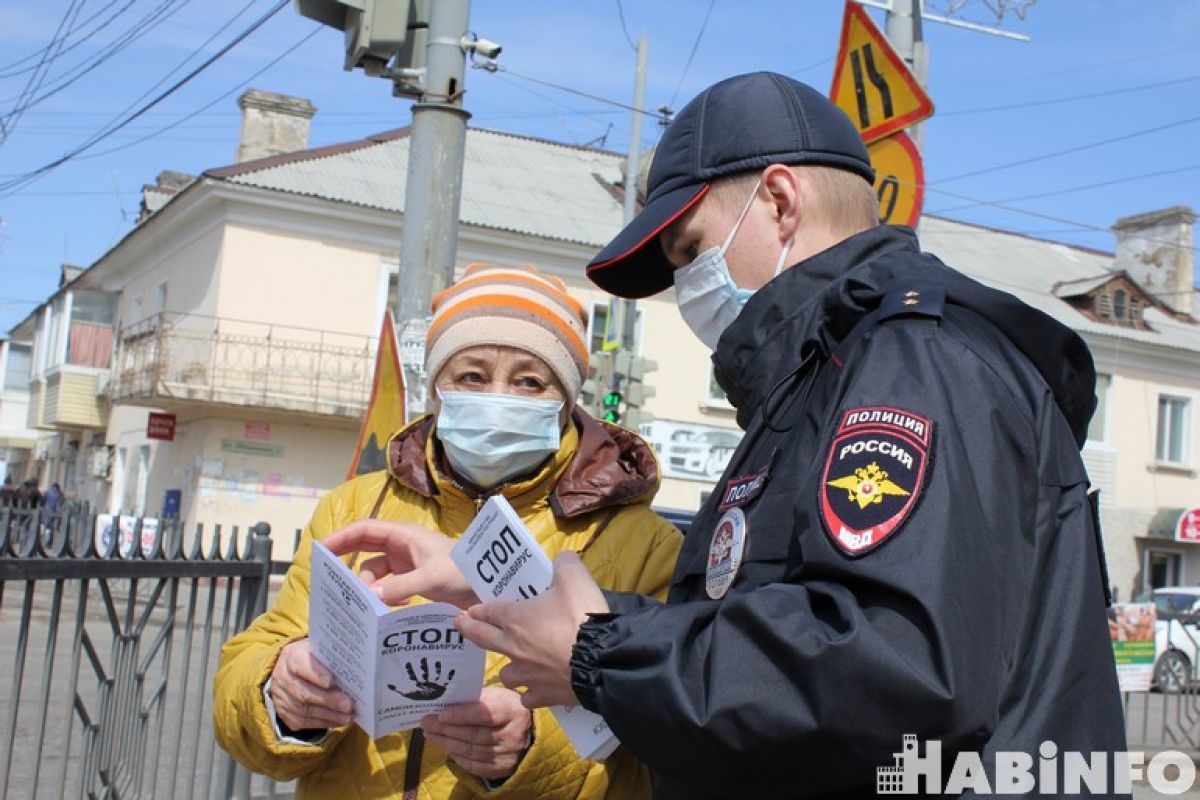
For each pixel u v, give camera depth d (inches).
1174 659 345.1
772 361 62.7
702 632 52.1
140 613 121.6
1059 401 56.7
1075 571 52.8
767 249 66.7
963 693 45.5
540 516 95.3
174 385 807.1
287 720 81.0
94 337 1148.5
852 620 46.6
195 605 131.9
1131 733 358.6
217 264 830.5
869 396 52.2
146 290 1032.2
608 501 95.2
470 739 77.7
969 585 47.1
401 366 175.2
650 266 81.7
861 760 46.8
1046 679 50.8
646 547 95.7
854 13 247.8
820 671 46.1
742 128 67.5
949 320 54.7
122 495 1055.6
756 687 47.7
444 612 72.1
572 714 66.6
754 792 49.9
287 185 832.3
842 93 251.8
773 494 56.6
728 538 57.9
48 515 107.9
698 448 908.0
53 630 100.4
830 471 50.8
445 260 203.2
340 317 843.4
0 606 92.9
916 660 45.8
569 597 59.2
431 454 97.3
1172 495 1070.4
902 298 56.1
